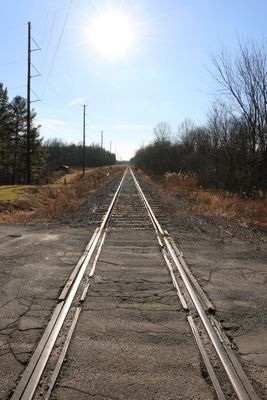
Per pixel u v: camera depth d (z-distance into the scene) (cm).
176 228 1323
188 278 730
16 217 1669
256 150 2522
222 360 428
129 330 503
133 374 399
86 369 408
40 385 381
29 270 779
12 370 405
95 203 2272
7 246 1012
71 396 362
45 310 567
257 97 2428
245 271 791
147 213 1741
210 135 3841
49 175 7456
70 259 872
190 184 3444
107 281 708
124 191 3297
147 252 946
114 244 1041
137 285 686
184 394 366
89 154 15575
